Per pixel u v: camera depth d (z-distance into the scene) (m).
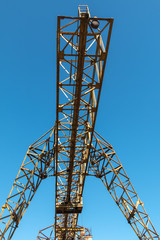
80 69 15.34
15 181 19.41
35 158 20.97
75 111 17.36
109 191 21.70
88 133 21.42
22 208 18.69
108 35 14.29
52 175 21.91
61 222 30.75
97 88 16.52
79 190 24.86
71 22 14.16
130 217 19.38
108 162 21.55
